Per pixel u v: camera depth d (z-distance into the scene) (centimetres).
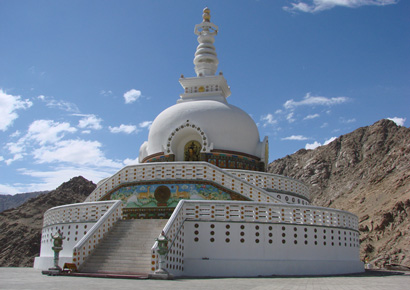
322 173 11494
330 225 2884
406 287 1806
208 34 4656
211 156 3616
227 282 2019
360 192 9381
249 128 3906
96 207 2903
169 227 2350
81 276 2227
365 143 11656
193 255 2581
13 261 6606
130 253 2448
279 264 2616
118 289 1555
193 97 4253
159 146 3803
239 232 2630
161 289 1578
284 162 13125
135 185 3158
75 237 2931
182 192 3069
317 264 2725
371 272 3158
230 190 3045
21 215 8106
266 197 3012
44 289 1516
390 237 6544
